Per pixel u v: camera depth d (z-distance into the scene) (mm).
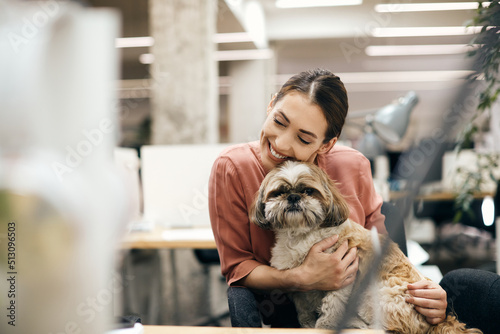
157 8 3555
